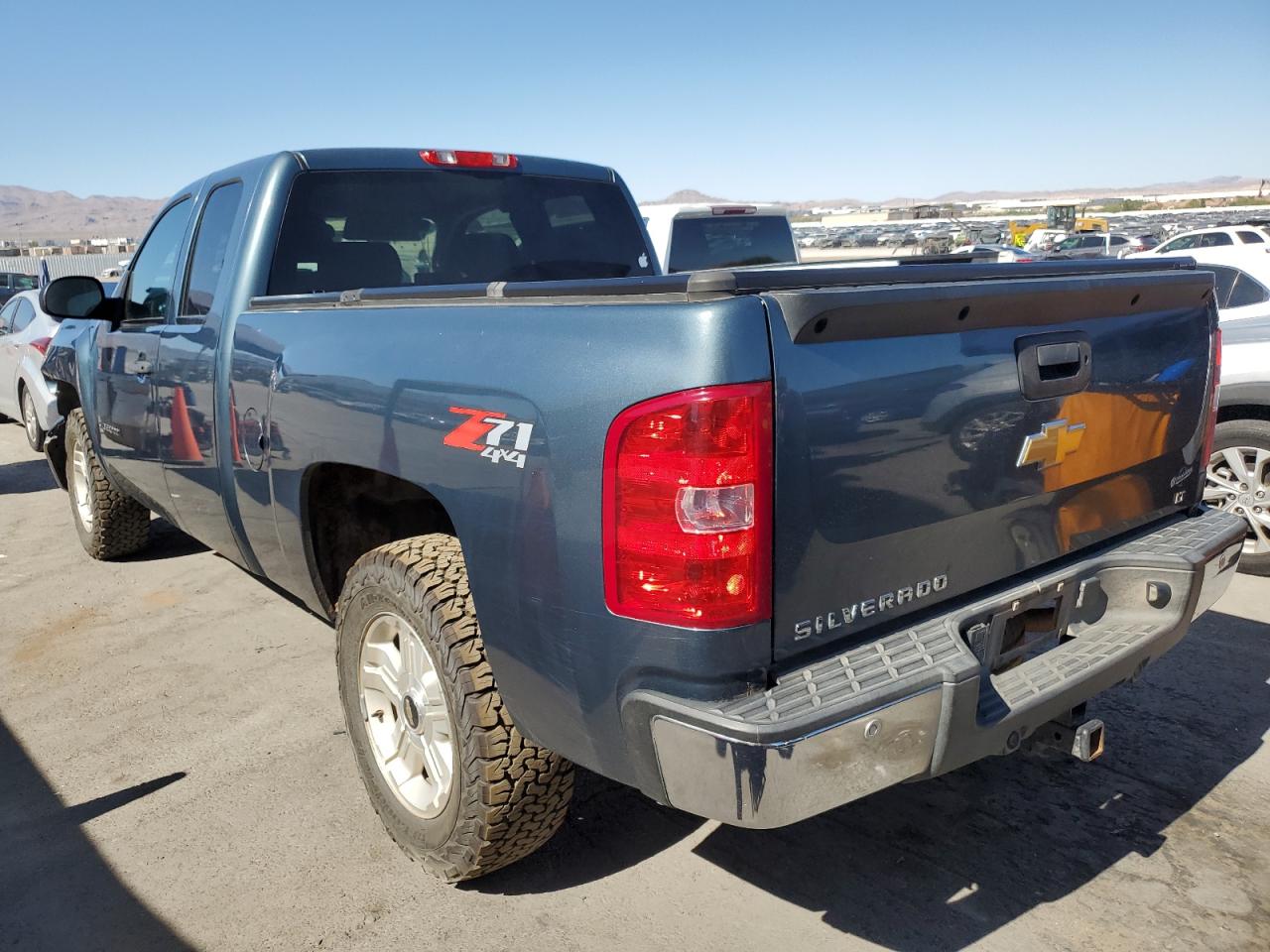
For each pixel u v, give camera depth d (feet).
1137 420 9.07
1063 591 8.39
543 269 14.17
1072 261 8.96
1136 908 8.58
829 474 6.58
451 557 8.50
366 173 12.67
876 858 9.41
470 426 7.59
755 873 9.21
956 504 7.42
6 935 8.58
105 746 11.99
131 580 18.35
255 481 11.04
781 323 6.31
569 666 7.03
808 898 8.82
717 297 6.32
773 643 6.53
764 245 32.58
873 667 6.72
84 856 9.71
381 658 9.44
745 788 6.12
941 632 7.20
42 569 19.20
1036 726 7.55
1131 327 8.89
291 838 9.95
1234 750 11.32
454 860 8.63
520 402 7.16
